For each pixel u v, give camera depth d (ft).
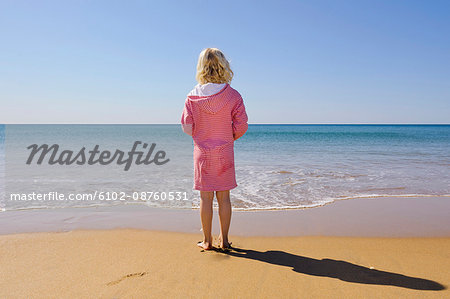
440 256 7.74
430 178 20.15
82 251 7.84
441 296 5.52
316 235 9.46
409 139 76.54
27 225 10.22
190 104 7.98
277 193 15.71
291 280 6.23
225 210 8.11
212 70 8.04
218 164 7.89
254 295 5.59
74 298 5.43
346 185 17.79
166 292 5.68
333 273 6.60
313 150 43.04
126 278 6.27
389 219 11.32
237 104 8.06
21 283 6.02
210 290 5.78
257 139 79.25
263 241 8.89
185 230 9.87
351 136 98.84
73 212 12.07
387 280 6.24
